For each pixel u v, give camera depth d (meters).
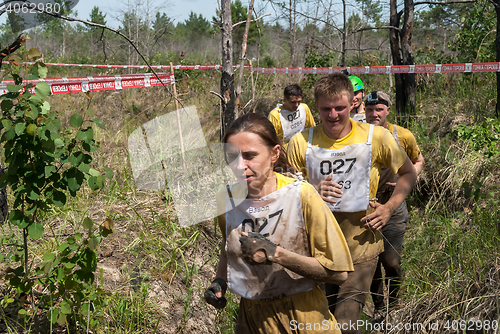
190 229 3.79
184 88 9.07
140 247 3.51
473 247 3.17
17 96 2.21
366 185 2.51
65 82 5.20
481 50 7.04
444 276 3.07
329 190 2.46
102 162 4.96
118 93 8.20
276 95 8.94
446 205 4.51
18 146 2.20
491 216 3.48
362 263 2.53
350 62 9.72
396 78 6.43
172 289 3.15
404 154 2.57
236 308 3.05
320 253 1.63
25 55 2.26
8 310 2.47
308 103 8.15
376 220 2.48
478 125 4.89
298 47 15.60
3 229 3.38
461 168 4.66
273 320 1.75
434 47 9.08
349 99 2.47
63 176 2.32
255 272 1.70
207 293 1.82
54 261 2.25
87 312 2.33
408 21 6.38
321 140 2.61
